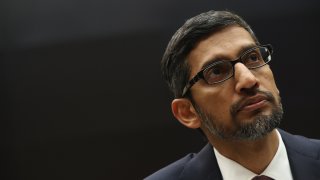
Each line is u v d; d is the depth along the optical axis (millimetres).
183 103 1864
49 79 4672
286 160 1749
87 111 4660
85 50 4629
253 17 4461
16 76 4699
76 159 4750
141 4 4559
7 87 4719
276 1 4461
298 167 1718
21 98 4719
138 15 4562
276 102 1636
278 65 4480
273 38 4469
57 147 4750
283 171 1729
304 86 4473
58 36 4625
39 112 4711
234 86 1645
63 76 4656
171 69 1833
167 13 4531
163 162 4719
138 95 4625
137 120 4637
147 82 4594
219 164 1842
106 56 4613
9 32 4672
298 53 4469
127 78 4613
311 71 4457
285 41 4465
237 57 1667
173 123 4656
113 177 4738
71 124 4688
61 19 4625
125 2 4570
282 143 1779
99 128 4668
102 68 4621
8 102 4730
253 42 1719
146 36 4566
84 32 4605
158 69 4578
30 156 4785
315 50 4449
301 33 4457
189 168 1894
